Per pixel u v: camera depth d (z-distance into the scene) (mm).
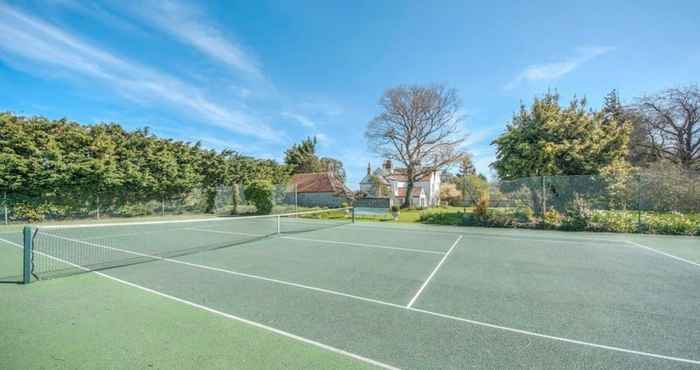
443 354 2914
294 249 9000
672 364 2734
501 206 15453
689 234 11461
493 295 4781
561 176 13914
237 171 29562
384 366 2693
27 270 5309
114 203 20562
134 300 4484
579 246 9484
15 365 2648
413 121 32062
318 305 4320
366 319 3811
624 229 12273
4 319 3723
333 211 22484
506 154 15961
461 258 7691
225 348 3014
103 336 3266
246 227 15508
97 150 19188
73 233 12828
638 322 3719
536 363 2742
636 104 21297
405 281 5590
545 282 5520
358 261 7328
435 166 31781
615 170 13367
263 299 4566
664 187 13383
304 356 2865
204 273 6137
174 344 3094
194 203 25672
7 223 15727
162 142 23547
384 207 29938
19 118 16531
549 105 15250
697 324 3656
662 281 5570
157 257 7781
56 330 3410
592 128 14641
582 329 3514
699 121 19438
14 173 15914
